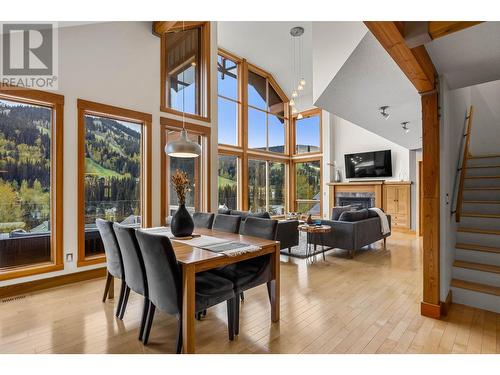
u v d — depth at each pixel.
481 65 2.47
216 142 5.59
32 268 3.33
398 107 3.89
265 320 2.56
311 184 9.39
